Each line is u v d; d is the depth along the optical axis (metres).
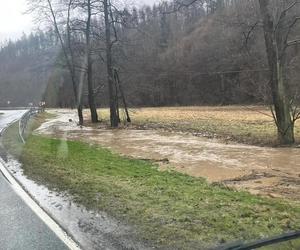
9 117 47.25
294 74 26.56
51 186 10.91
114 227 7.29
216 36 88.25
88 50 37.66
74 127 36.59
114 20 34.69
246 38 22.73
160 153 18.55
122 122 38.91
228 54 81.94
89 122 42.09
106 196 9.42
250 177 12.77
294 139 20.52
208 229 6.93
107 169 13.61
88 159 15.99
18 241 6.86
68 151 18.56
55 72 52.38
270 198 9.54
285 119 20.02
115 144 22.39
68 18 38.38
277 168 14.32
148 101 88.75
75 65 41.12
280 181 12.10
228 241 6.33
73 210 8.53
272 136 22.59
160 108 78.19
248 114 46.88
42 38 46.62
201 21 93.94
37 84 61.47
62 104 66.56
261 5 19.91
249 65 67.19
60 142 22.66
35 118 46.47
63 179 11.62
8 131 28.50
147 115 50.12
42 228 7.50
